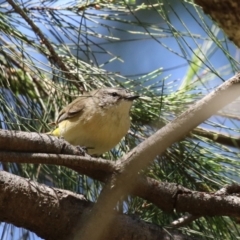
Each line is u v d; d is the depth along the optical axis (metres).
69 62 6.63
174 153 6.39
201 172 6.38
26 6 6.74
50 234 5.55
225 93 4.86
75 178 6.66
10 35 6.07
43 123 6.22
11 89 6.60
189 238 5.75
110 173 5.31
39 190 5.43
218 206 5.66
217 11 4.02
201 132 6.70
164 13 5.60
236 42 4.17
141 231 5.61
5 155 5.27
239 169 6.45
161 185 5.67
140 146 5.21
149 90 6.72
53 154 5.34
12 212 5.38
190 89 6.69
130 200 6.36
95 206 5.27
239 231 6.54
